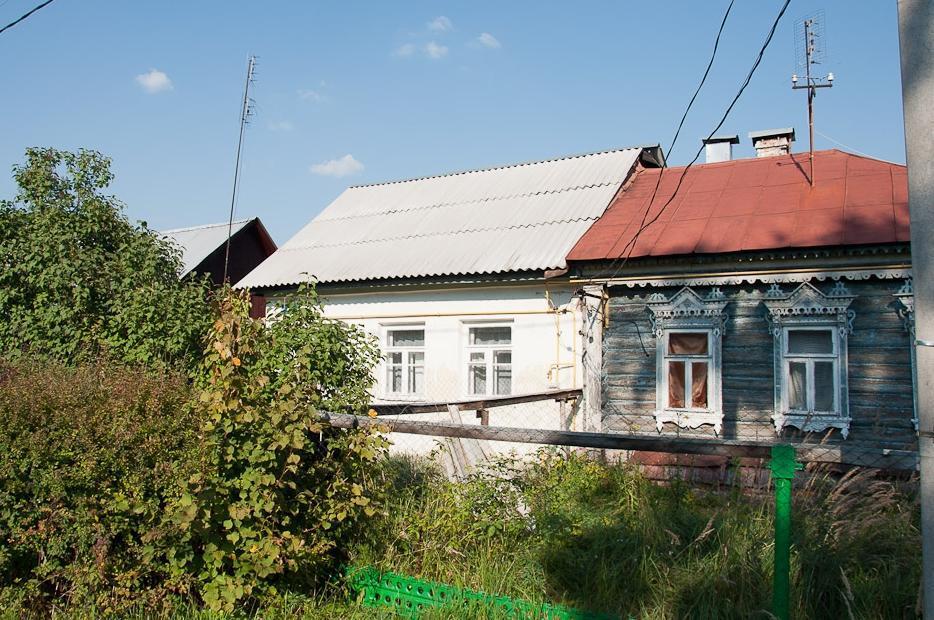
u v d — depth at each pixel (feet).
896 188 34.65
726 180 41.70
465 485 17.60
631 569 15.08
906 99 8.67
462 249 44.24
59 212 33.65
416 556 16.05
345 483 15.23
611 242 37.45
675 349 35.06
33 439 13.82
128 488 14.16
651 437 12.99
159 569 14.26
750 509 16.58
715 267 33.83
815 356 32.07
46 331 31.19
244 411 14.01
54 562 14.21
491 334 42.09
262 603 14.23
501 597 13.98
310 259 51.21
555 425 37.78
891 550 14.02
